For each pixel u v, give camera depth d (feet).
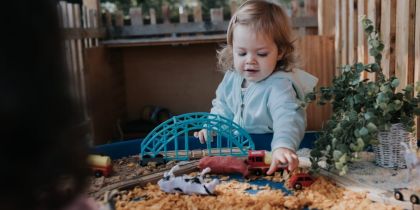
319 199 3.21
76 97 1.30
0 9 1.13
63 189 1.25
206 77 11.66
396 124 3.70
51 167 1.17
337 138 3.50
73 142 1.25
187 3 15.96
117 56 11.28
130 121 11.37
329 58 8.78
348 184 3.43
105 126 10.13
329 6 8.77
